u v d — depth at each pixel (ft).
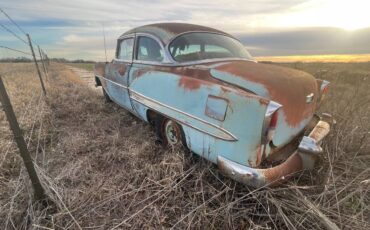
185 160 8.93
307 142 7.27
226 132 7.10
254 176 6.70
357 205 7.27
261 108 6.39
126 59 13.34
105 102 19.06
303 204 7.06
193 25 11.69
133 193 7.97
